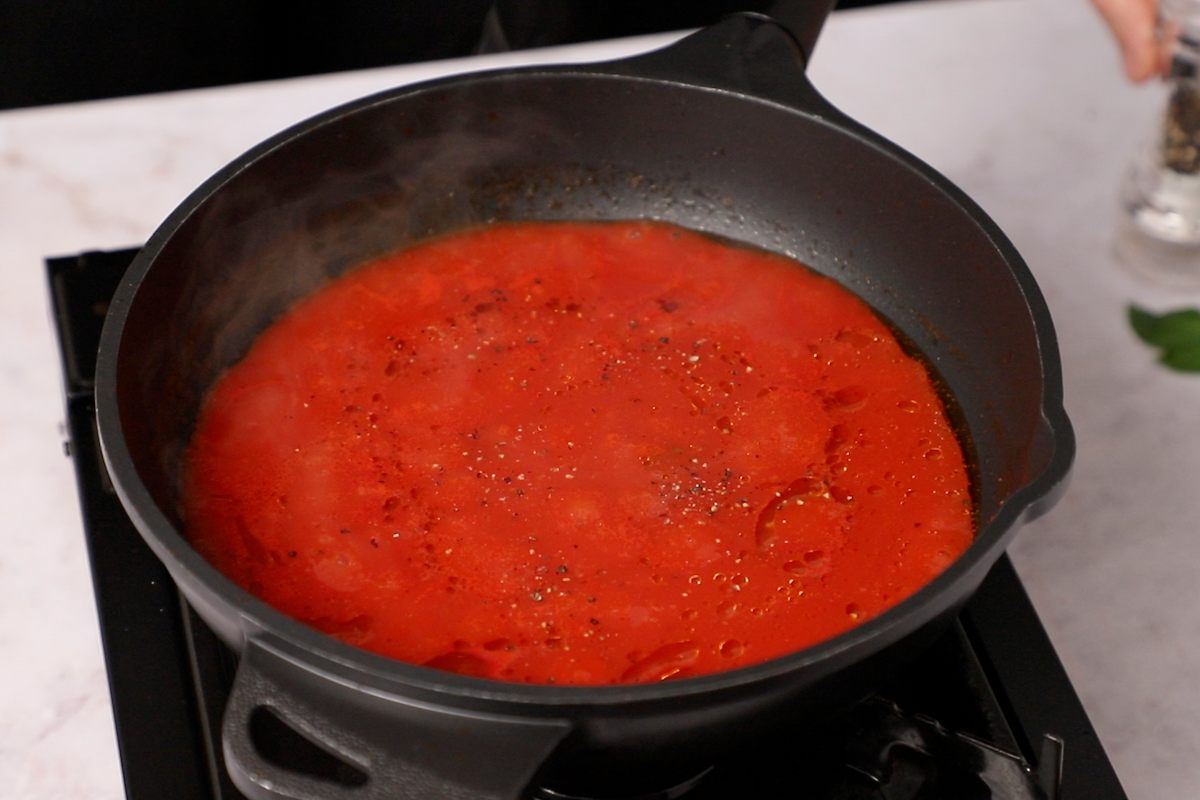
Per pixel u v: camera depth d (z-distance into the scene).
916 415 0.83
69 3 1.19
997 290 0.80
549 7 1.17
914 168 0.83
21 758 0.81
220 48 1.24
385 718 0.66
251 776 0.66
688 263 0.89
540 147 0.88
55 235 1.00
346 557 0.77
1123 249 1.02
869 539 0.78
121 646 0.79
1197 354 0.96
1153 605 0.87
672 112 0.87
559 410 0.82
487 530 0.78
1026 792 0.74
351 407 0.82
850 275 0.88
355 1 1.21
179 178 1.03
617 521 0.78
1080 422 0.94
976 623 0.80
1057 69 1.12
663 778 0.72
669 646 0.74
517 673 0.74
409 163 0.87
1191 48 0.96
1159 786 0.81
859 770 0.75
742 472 0.80
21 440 0.91
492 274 0.88
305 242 0.86
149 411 0.77
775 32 0.87
